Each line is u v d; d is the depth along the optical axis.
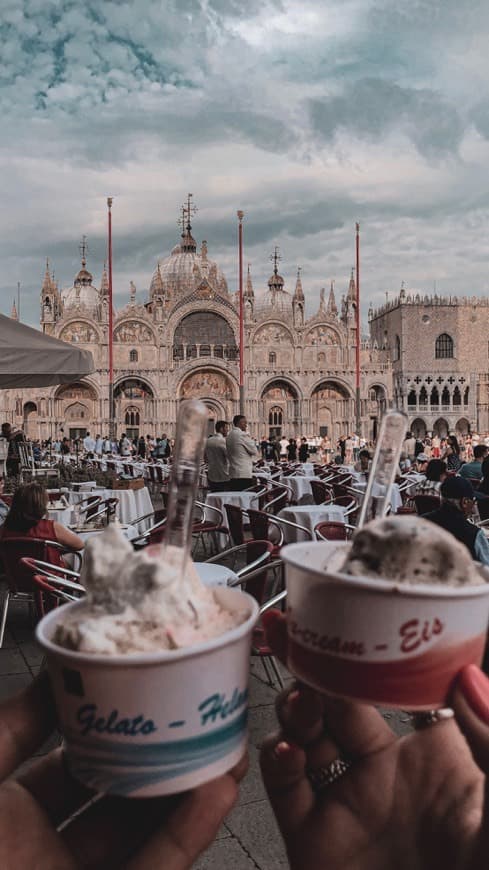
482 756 1.08
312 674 1.18
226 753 1.17
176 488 1.32
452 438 22.22
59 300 84.75
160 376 77.25
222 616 1.29
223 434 15.98
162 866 1.22
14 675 6.71
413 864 1.31
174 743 1.10
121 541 1.25
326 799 1.40
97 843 1.33
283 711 1.40
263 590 6.17
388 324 92.94
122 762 1.10
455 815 1.26
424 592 1.06
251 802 4.37
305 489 18.31
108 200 52.78
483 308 89.75
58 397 75.56
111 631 1.12
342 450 42.09
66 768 1.42
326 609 1.13
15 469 19.92
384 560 1.15
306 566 1.17
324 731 1.42
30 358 10.17
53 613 1.27
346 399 82.56
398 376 88.12
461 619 1.10
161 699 1.08
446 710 1.41
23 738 1.30
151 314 83.88
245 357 80.62
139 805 1.34
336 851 1.35
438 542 1.14
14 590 7.55
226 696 1.16
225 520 13.19
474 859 1.18
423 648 1.08
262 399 81.19
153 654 1.05
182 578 1.24
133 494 14.70
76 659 1.07
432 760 1.36
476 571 1.20
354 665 1.10
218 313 80.88
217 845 3.90
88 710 1.10
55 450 57.66
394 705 1.11
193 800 1.25
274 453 46.06
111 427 55.38
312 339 82.56
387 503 1.51
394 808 1.34
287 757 1.38
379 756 1.39
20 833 1.29
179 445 1.32
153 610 1.15
